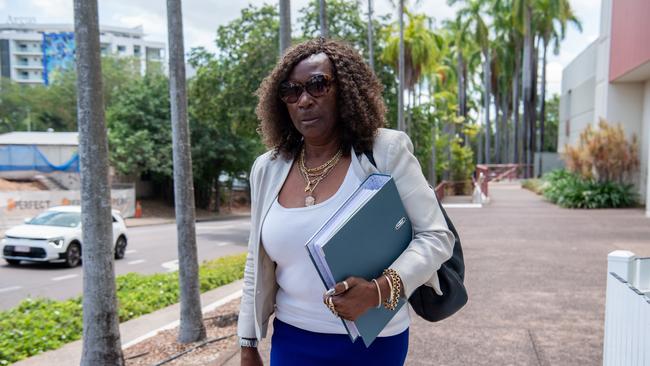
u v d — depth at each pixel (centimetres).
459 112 4406
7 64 12538
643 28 1452
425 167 2575
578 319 483
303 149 176
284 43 559
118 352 402
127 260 1265
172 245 1544
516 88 4341
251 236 186
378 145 160
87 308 393
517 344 417
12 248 1121
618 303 244
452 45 4478
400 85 1678
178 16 485
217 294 752
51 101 5194
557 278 661
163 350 491
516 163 4416
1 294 880
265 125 182
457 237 172
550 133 6719
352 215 140
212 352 479
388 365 162
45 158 3017
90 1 367
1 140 3119
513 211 1595
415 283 144
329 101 163
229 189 3572
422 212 153
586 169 1731
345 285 136
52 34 10131
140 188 3102
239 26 1709
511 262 776
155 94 2864
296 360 167
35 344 519
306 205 162
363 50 1752
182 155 495
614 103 1825
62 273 1075
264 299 176
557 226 1202
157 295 740
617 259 266
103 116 384
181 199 504
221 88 1759
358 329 143
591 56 2900
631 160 1659
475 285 628
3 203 2153
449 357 392
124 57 5272
